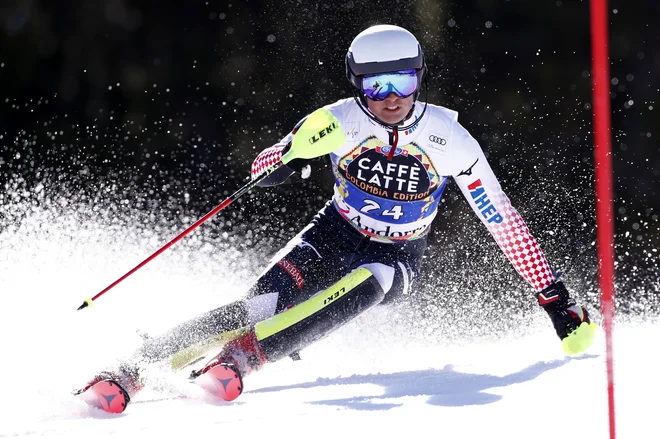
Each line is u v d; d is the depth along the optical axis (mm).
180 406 10703
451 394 10586
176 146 37656
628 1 37406
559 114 37312
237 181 36312
